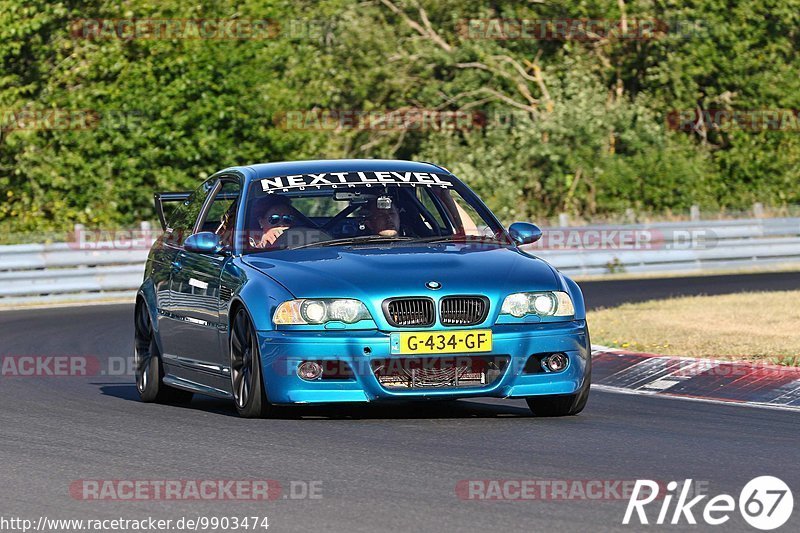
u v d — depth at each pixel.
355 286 20.88
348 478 16.42
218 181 25.59
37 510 15.10
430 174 24.80
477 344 20.72
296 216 23.44
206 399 26.61
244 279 21.84
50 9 68.69
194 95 69.75
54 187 68.56
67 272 55.06
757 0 85.44
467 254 22.23
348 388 20.59
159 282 25.77
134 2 70.25
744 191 85.19
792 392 25.23
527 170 78.25
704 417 22.28
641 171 78.62
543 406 22.28
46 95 68.25
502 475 16.55
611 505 14.80
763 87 86.19
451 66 81.88
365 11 81.25
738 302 43.34
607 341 33.38
